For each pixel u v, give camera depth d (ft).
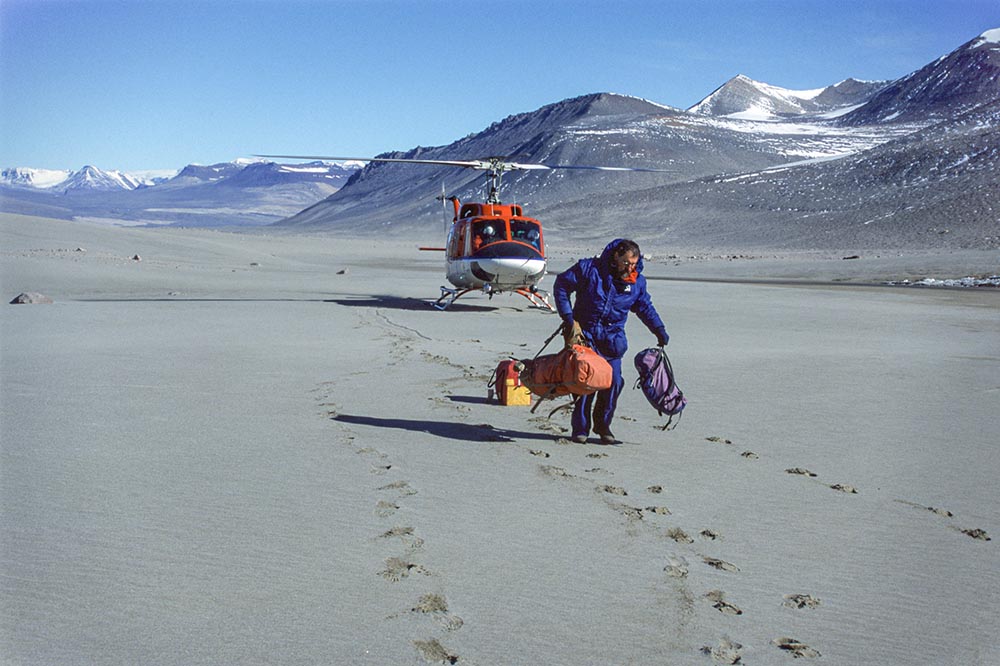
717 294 97.55
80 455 22.04
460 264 71.51
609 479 20.89
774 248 346.74
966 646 12.51
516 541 16.39
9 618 12.58
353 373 36.27
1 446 22.82
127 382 33.35
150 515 17.35
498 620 12.96
